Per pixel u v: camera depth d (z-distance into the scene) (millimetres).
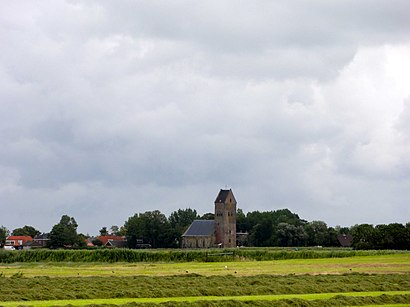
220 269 114312
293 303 57469
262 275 91688
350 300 60125
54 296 61969
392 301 61094
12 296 61250
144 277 87688
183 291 66000
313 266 121688
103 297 62781
